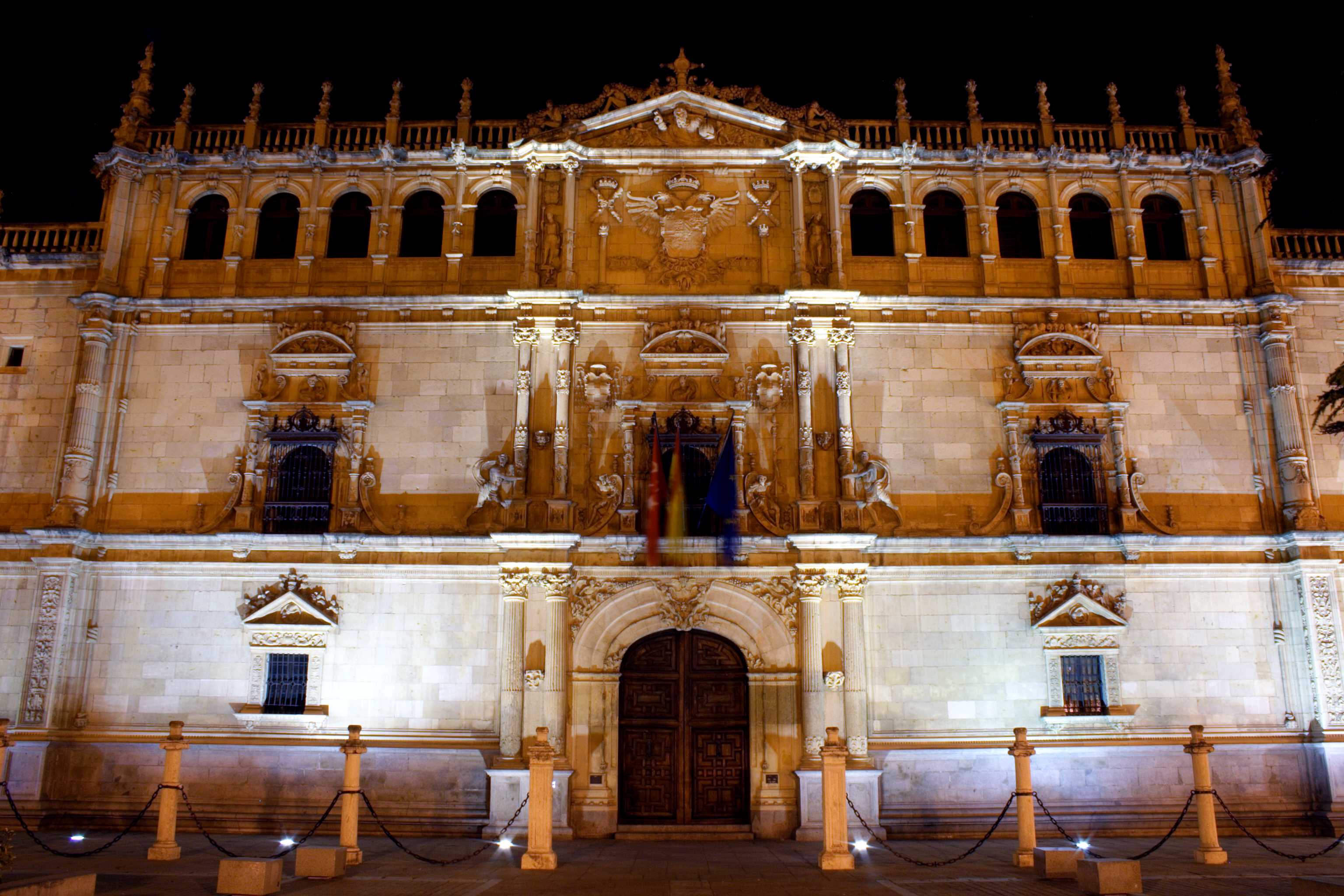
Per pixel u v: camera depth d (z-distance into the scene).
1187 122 32.72
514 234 31.78
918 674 28.33
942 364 30.48
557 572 28.03
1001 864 22.02
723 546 28.33
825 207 31.48
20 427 30.30
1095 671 28.66
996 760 27.78
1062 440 29.84
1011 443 29.86
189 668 28.31
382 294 30.81
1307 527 28.92
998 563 28.98
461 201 31.53
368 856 22.80
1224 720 28.34
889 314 30.66
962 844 25.78
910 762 27.67
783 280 30.95
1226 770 27.95
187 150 32.12
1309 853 23.53
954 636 28.59
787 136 31.97
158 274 31.06
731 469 28.64
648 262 31.11
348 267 31.25
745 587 28.55
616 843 26.03
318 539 28.70
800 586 28.19
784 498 29.34
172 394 30.22
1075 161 32.03
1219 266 31.61
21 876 18.58
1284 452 29.81
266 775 27.53
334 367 30.20
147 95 32.88
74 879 15.64
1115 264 31.56
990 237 31.55
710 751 28.30
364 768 27.52
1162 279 31.55
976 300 30.61
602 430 29.77
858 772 26.55
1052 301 30.77
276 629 28.27
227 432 29.97
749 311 30.55
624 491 29.12
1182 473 30.00
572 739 27.70
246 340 30.56
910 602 28.78
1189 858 22.77
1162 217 32.41
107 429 29.81
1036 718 28.19
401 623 28.50
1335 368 31.27
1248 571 29.23
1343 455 30.48
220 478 29.67
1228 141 32.78
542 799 21.33
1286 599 29.11
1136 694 28.39
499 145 32.56
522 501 28.69
